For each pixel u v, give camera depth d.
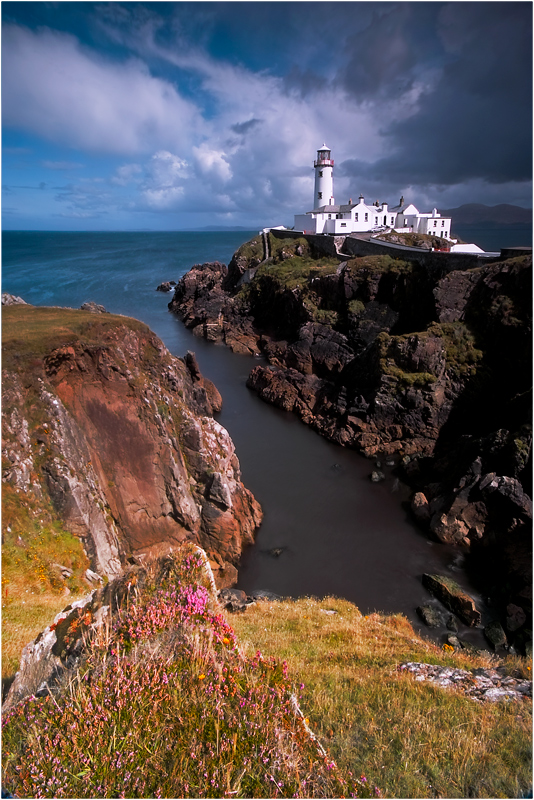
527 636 20.62
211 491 25.53
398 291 51.22
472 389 37.94
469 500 27.48
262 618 14.59
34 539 16.22
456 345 39.56
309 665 9.84
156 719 5.66
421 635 20.97
